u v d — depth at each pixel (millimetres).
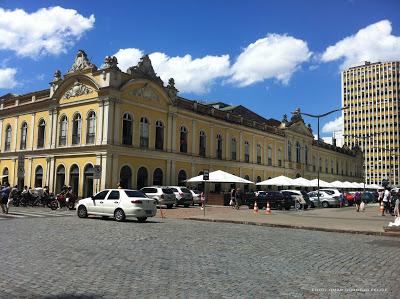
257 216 25406
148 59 38531
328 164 77562
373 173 101250
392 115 96938
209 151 45719
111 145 34000
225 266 9000
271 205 34938
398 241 14508
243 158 51500
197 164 43812
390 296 6688
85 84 36500
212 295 6586
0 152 44750
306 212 31875
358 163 93000
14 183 42469
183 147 42156
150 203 20500
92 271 8227
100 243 12078
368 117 100312
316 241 14078
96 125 35000
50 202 30062
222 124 47969
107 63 34875
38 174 40031
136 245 11844
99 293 6617
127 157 35625
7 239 12641
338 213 30734
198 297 6453
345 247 12586
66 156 37312
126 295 6520
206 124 45531
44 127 40406
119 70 35219
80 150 35844
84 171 35562
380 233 16812
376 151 100375
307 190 66062
